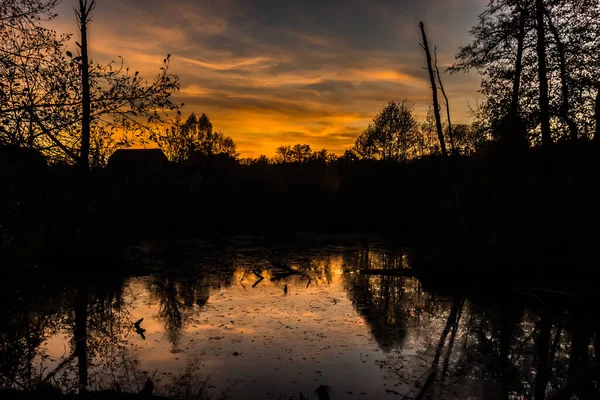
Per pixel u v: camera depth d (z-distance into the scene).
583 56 13.98
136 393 6.30
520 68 16.03
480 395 6.69
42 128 5.68
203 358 8.08
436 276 16.12
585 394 6.52
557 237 14.83
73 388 6.62
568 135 14.70
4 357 7.79
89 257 15.89
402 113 40.41
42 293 12.22
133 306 12.23
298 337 9.41
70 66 5.81
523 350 8.76
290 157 80.94
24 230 6.42
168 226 35.09
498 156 16.88
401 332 9.90
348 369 7.62
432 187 34.53
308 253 24.73
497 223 17.20
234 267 19.67
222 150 56.47
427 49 20.84
